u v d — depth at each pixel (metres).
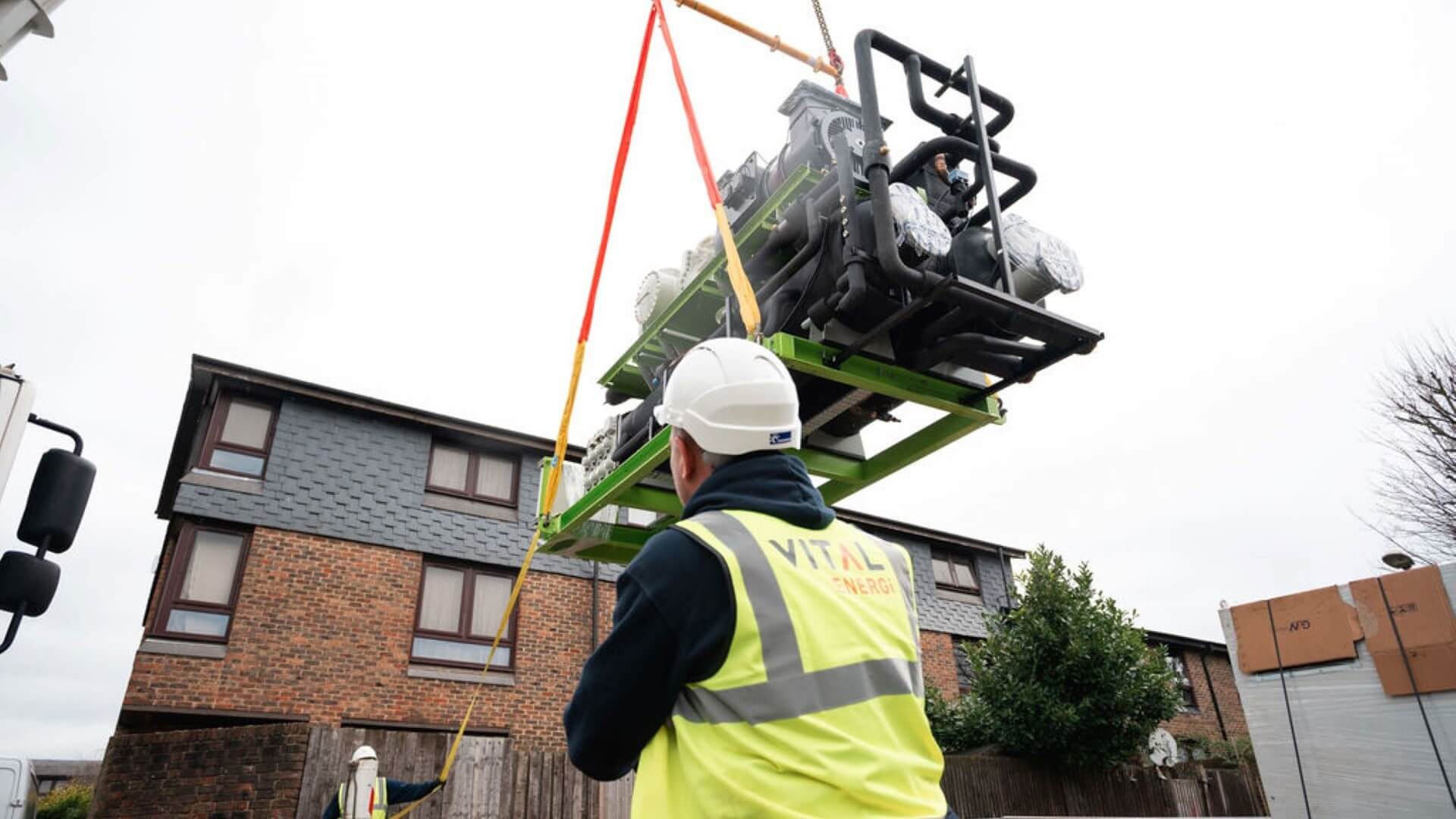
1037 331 3.13
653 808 1.04
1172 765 14.37
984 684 13.25
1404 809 3.48
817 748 0.99
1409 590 3.62
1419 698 3.52
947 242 3.01
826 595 1.13
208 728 9.38
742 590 1.06
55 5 2.94
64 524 2.84
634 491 4.45
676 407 1.41
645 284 4.61
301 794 7.77
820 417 3.72
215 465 10.54
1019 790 12.09
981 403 3.62
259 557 10.17
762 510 1.21
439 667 10.89
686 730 1.04
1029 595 13.38
